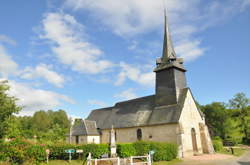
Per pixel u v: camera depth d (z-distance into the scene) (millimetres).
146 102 34312
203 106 61250
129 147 20594
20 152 16016
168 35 34031
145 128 30219
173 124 27188
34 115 90625
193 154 27703
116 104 40000
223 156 25562
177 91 30109
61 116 92875
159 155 20844
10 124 16891
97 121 38719
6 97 16438
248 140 53281
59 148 19984
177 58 32812
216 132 59438
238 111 55344
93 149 20078
